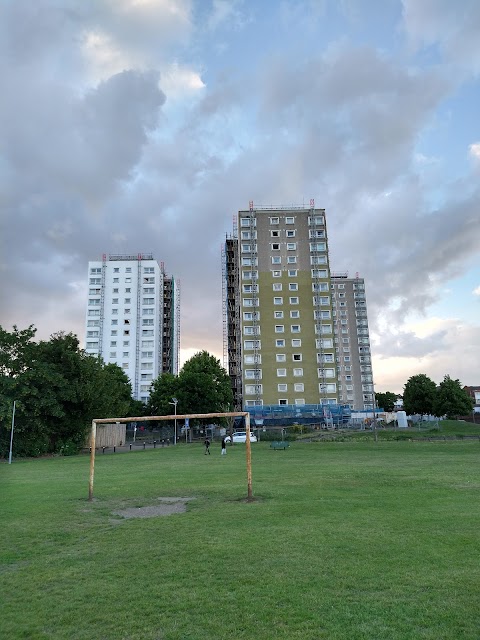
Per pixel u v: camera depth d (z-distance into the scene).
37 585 8.20
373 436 58.06
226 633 6.14
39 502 16.88
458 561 8.69
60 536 11.74
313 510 13.76
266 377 92.50
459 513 12.91
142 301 128.88
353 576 8.05
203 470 27.00
